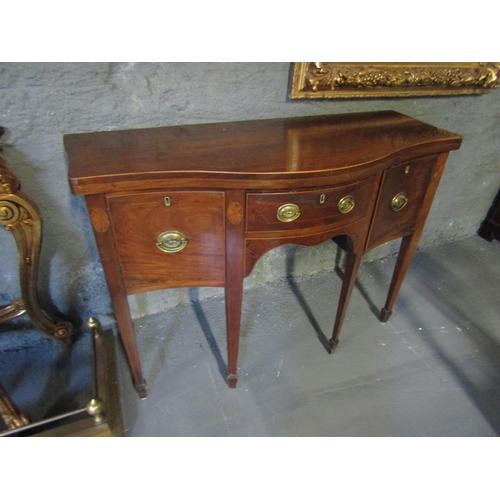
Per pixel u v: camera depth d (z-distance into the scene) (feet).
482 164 5.36
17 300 3.36
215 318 4.45
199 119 3.30
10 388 3.57
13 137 2.81
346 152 2.60
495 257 5.82
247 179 2.27
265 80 3.31
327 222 2.71
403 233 3.45
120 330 2.94
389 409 3.58
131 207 2.29
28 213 2.80
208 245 2.60
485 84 4.18
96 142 2.71
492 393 3.77
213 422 3.40
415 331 4.44
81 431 2.96
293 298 4.81
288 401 3.60
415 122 3.39
